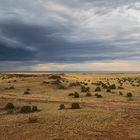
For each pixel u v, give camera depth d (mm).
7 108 31203
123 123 21500
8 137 17156
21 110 28562
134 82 90625
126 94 47750
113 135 17562
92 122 21688
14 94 48656
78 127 19828
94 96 44500
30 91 54000
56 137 16875
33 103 35531
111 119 23156
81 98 41719
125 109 29547
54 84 63938
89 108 30250
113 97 43000
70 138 16672
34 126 20328
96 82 80562
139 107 31578
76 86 62250
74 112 26875
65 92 51594
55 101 37844
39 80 73625
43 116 24719
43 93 50219
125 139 16609
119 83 80688
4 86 63469
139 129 19375
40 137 16984
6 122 22375
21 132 18453
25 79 77750
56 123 21328
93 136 17234
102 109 29328
